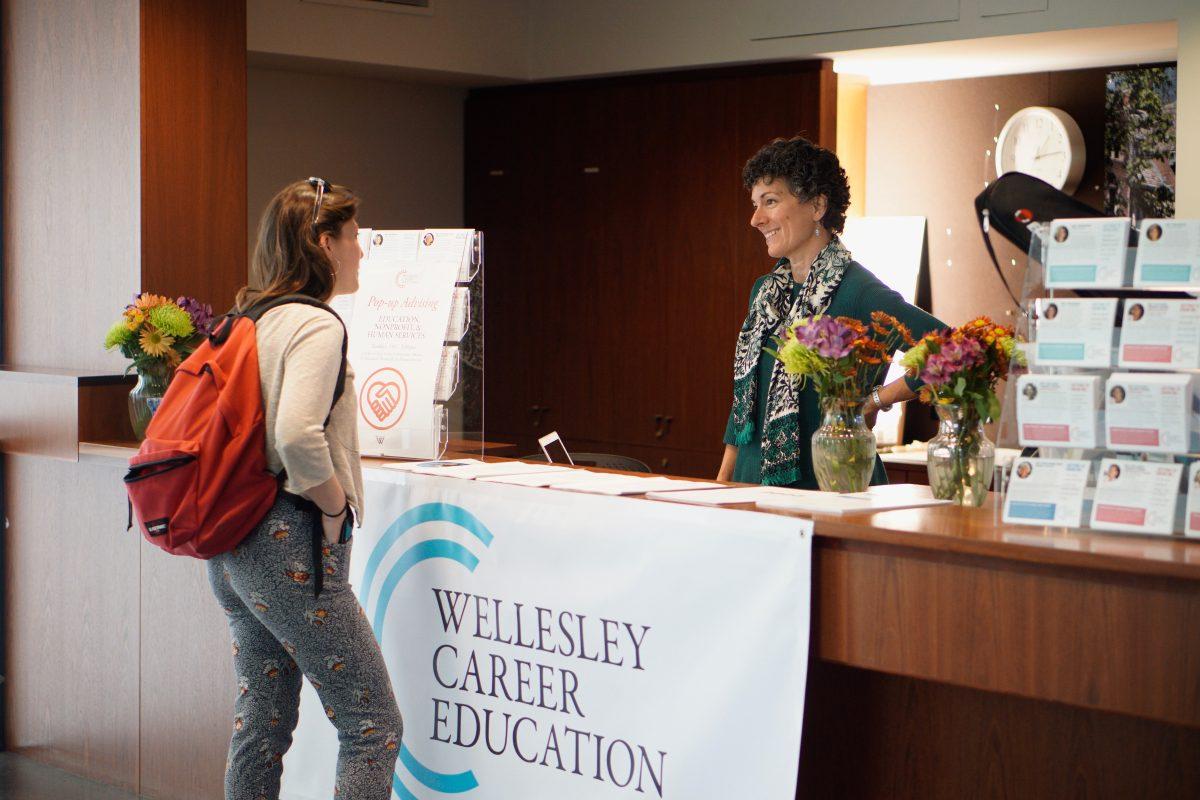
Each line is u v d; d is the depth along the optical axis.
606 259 6.53
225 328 2.70
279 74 6.45
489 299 7.06
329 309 2.66
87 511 3.98
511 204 6.93
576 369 6.70
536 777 2.74
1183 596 1.90
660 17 6.09
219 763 3.62
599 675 2.61
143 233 3.97
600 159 6.52
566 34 6.51
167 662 3.75
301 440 2.49
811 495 2.55
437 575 2.93
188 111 4.06
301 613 2.63
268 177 6.45
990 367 2.46
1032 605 2.06
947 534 2.12
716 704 2.42
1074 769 2.32
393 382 3.32
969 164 5.88
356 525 2.76
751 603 2.37
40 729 4.21
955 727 2.47
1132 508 2.06
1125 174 5.43
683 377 6.26
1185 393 1.99
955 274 5.94
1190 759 2.19
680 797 2.47
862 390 2.65
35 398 3.90
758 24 5.71
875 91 6.14
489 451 4.18
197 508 2.54
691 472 6.27
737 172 5.98
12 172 4.39
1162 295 2.21
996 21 4.93
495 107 6.98
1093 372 2.14
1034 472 2.18
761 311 3.28
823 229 3.23
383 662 2.79
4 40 4.38
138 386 3.68
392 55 6.23
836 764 2.64
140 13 3.93
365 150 6.78
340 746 2.78
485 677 2.83
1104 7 4.68
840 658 2.30
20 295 4.40
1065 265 2.16
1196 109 4.51
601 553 2.60
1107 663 1.99
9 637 4.30
